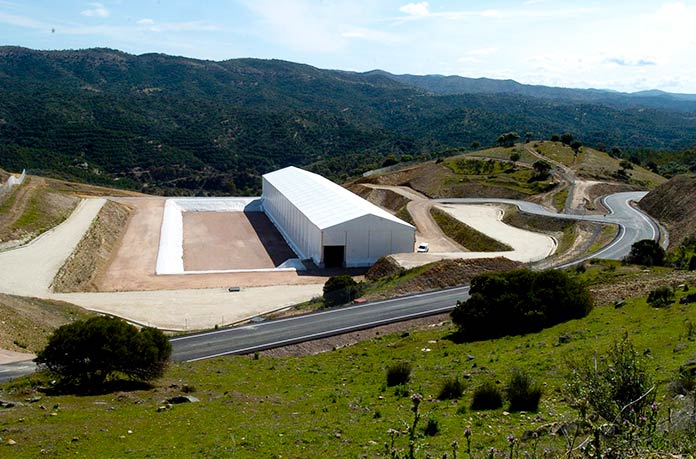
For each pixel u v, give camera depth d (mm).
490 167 117438
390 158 151500
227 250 68750
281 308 44094
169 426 15461
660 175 121438
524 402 15547
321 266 60500
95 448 13570
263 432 14586
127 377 23031
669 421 8281
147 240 70562
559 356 20891
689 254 47219
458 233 76000
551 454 9672
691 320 22234
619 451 7777
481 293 30125
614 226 67938
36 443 13773
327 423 15492
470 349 25766
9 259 53031
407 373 21047
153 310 42875
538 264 50375
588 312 29250
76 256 55625
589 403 9500
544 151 127000
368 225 61281
